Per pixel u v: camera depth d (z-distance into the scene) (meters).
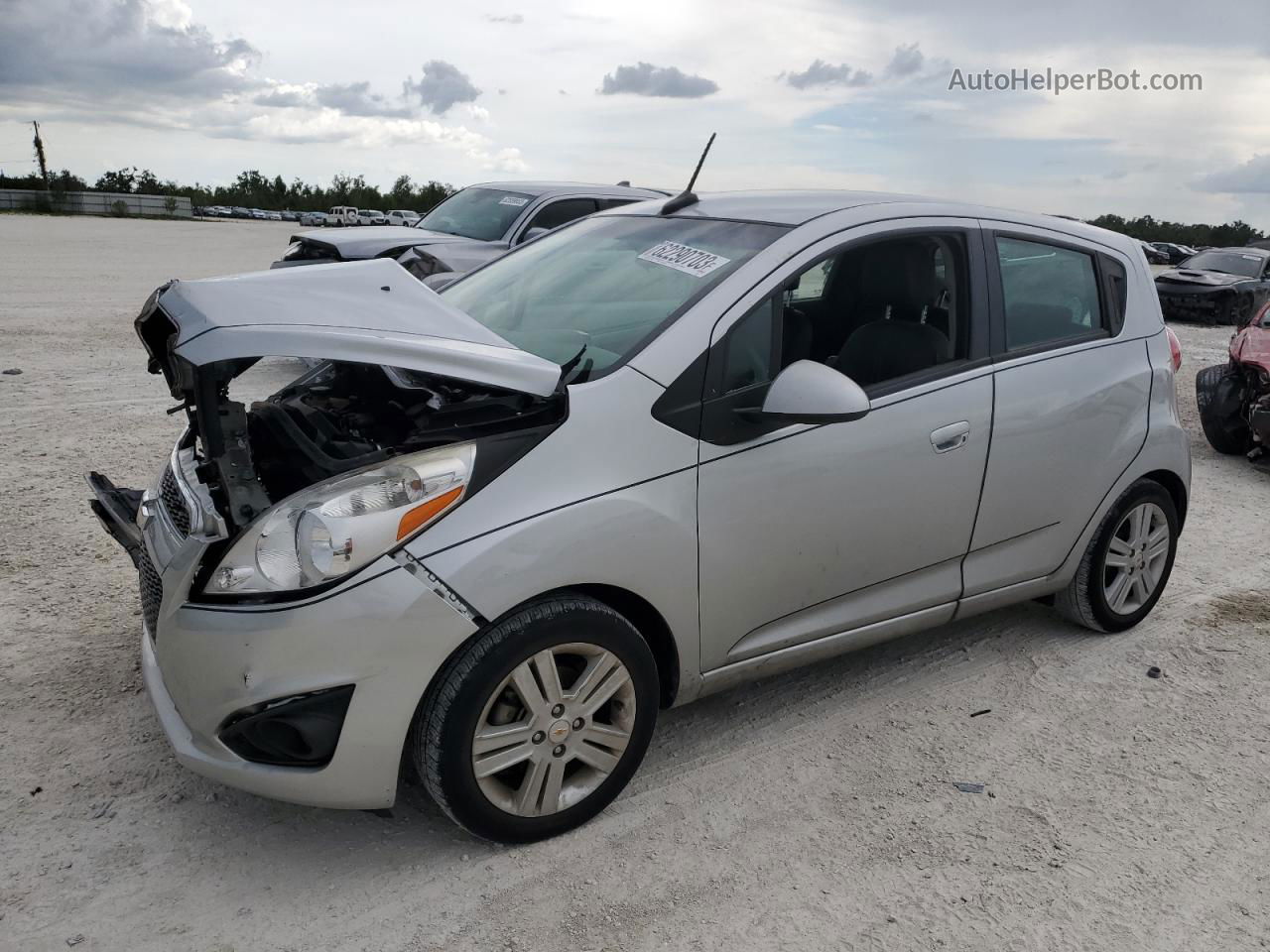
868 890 2.67
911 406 3.30
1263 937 2.55
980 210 3.68
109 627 3.95
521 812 2.73
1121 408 3.93
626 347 2.93
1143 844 2.90
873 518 3.25
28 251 23.22
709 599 2.95
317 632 2.38
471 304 3.62
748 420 2.88
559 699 2.70
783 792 3.09
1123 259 4.09
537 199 9.66
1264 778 3.26
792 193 3.71
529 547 2.55
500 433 2.63
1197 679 3.93
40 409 7.37
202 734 2.50
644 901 2.60
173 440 6.66
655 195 10.52
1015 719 3.58
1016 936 2.52
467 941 2.45
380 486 2.46
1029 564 3.83
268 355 2.39
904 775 3.21
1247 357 7.30
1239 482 6.90
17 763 3.05
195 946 2.39
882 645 4.13
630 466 2.74
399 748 2.51
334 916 2.51
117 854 2.70
